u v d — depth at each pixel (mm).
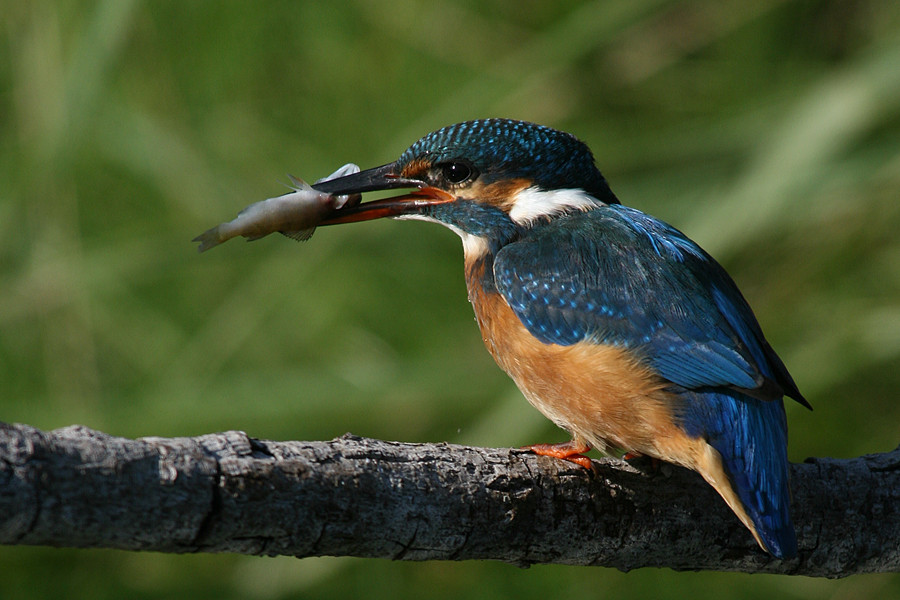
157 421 11641
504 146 7543
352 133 13641
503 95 13219
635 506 6020
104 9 11109
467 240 7703
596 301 6676
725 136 12367
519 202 7570
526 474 5762
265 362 12641
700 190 12172
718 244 10719
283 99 13859
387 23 13648
